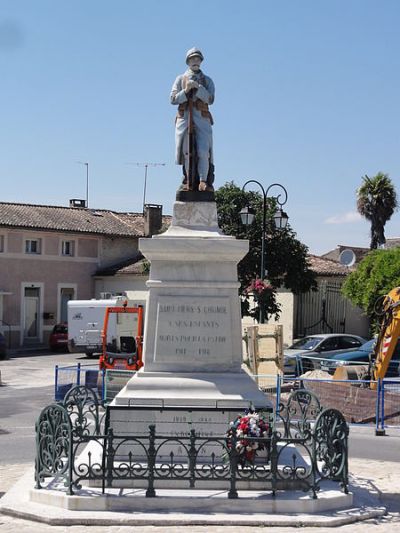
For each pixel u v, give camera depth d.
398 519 9.99
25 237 47.03
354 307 43.56
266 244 38.62
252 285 28.66
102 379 20.34
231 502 9.93
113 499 9.93
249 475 10.26
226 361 11.55
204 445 10.98
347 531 9.41
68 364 36.16
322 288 43.25
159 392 11.30
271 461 10.21
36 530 9.34
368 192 50.16
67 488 10.23
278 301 42.59
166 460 10.97
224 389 11.31
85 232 49.19
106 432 10.80
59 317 48.56
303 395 13.73
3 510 10.03
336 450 10.45
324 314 43.19
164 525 9.53
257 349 24.05
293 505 9.95
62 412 10.29
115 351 31.98
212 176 12.57
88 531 9.29
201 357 11.55
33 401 23.41
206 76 12.49
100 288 50.31
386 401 18.83
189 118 12.23
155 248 11.54
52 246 48.34
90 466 10.25
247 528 9.47
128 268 49.41
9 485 11.82
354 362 24.52
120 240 51.91
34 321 47.69
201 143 12.22
